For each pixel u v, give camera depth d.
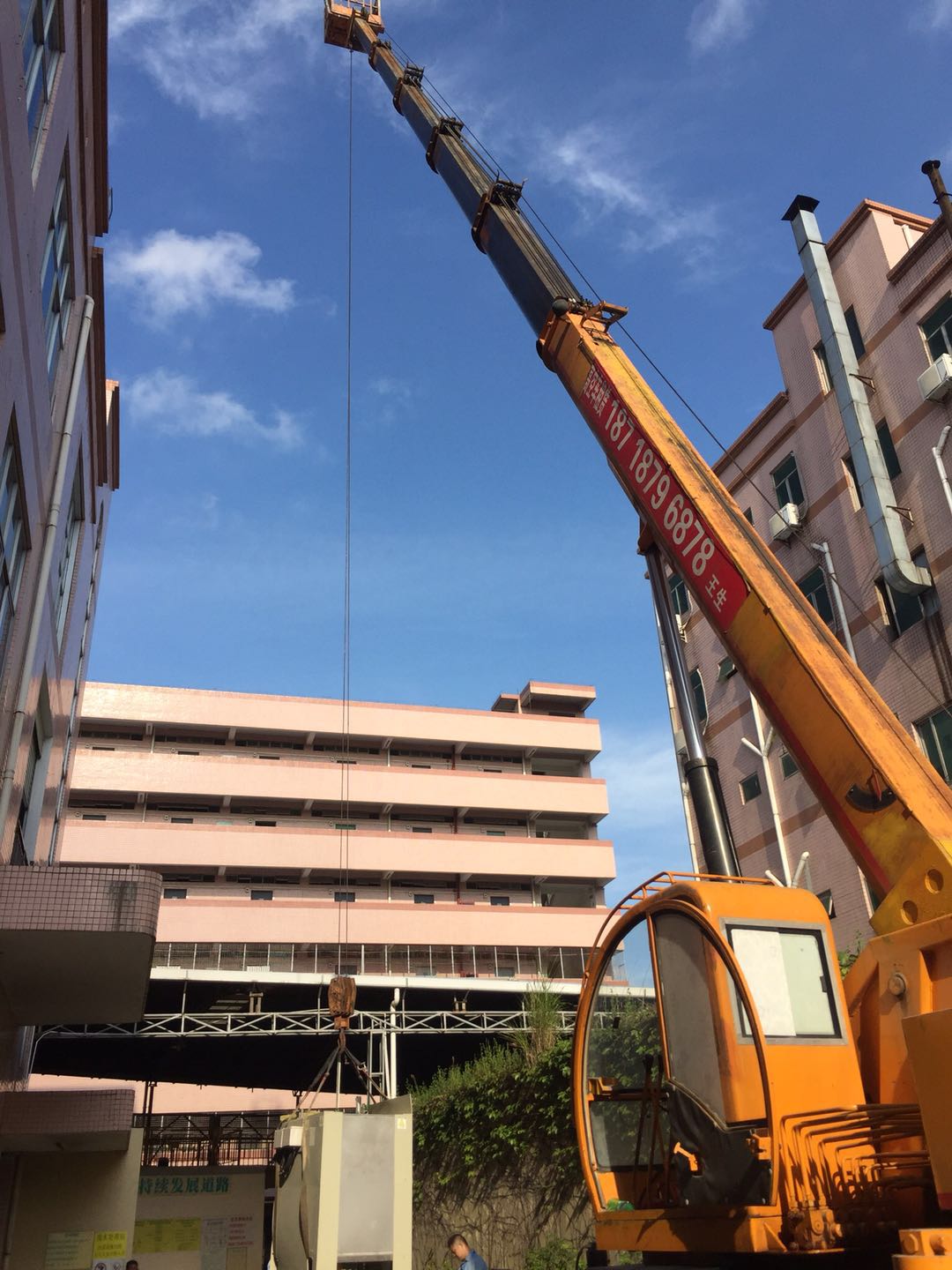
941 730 17.20
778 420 22.70
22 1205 14.11
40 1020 13.39
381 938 43.78
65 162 11.90
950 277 17.95
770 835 21.47
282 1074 32.59
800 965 6.26
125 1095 12.45
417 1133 20.12
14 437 9.76
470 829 53.75
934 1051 4.67
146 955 10.02
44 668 13.16
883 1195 5.52
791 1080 5.77
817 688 6.98
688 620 25.34
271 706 52.31
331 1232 10.91
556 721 57.44
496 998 26.81
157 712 50.44
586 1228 13.85
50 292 11.34
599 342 10.79
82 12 11.30
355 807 51.75
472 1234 17.06
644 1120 7.09
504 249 12.82
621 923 7.23
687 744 8.53
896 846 6.23
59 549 13.79
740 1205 5.97
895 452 18.73
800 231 21.20
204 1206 21.28
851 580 19.67
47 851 16.81
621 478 9.60
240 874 47.31
